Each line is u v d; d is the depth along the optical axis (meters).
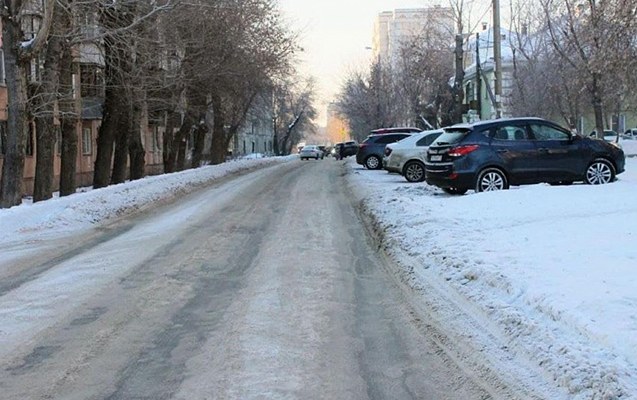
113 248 10.65
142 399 4.69
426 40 48.62
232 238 11.45
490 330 5.88
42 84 19.09
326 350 5.68
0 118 26.19
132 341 5.94
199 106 34.28
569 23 31.45
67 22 19.58
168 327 6.34
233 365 5.31
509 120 15.57
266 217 14.29
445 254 8.46
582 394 4.36
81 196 16.25
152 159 46.91
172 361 5.43
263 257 9.70
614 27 22.44
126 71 23.31
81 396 4.75
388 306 7.04
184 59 27.38
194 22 25.41
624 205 11.11
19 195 16.47
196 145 41.03
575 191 12.93
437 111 46.34
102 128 24.19
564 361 4.83
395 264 8.96
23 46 16.28
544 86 41.31
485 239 9.17
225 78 32.03
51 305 7.14
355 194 19.06
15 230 12.67
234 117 42.84
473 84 58.69
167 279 8.33
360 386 4.91
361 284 8.02
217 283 8.09
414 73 48.84
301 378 5.05
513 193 13.18
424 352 5.61
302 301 7.22
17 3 16.28
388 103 66.44
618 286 6.12
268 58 32.97
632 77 23.47
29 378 5.10
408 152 22.05
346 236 11.54
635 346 4.75
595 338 5.04
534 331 5.51
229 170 34.03
